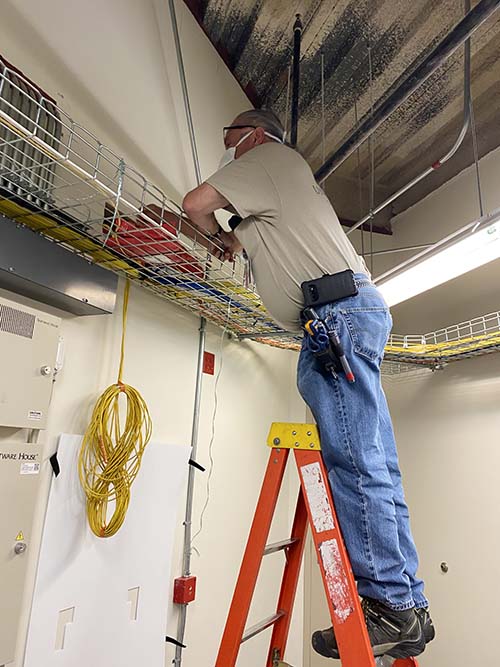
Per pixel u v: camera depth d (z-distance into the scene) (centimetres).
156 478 172
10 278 115
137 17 192
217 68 247
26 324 123
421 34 221
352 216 335
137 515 162
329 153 302
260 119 159
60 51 152
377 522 105
